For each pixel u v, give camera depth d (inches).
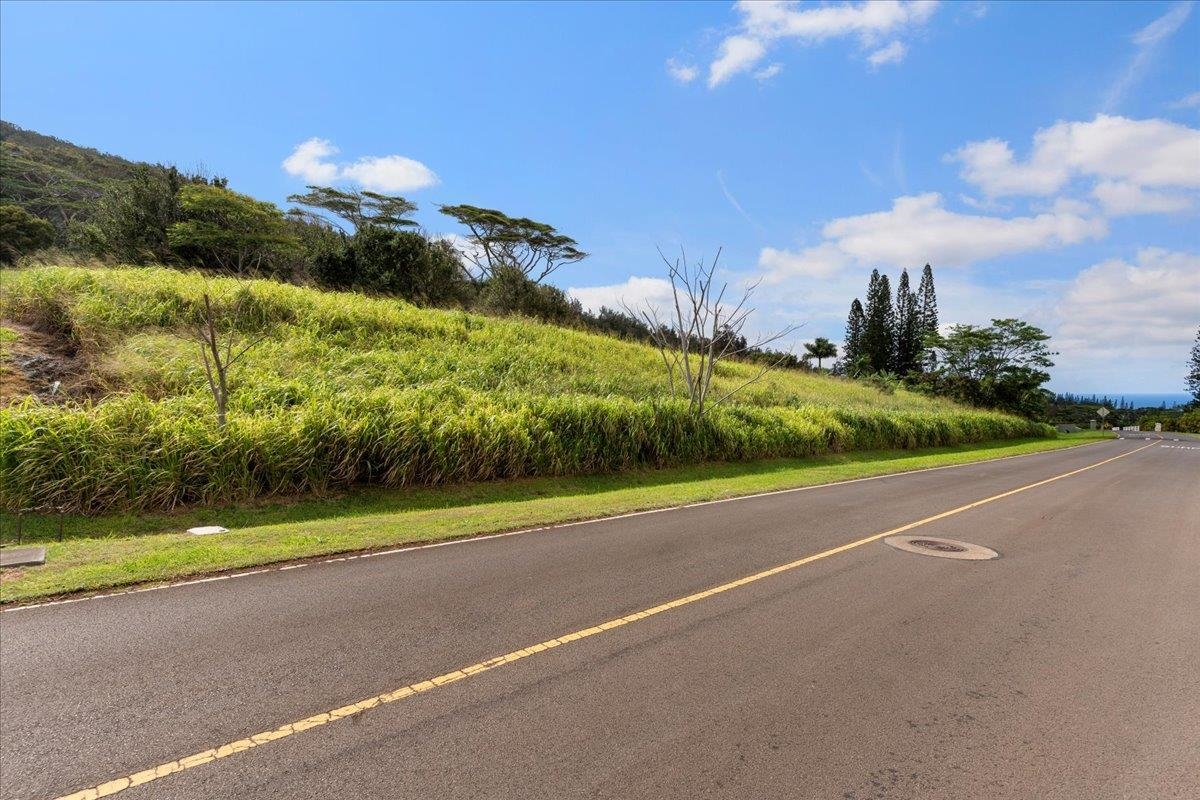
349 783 110.5
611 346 1002.1
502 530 320.2
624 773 115.5
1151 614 215.5
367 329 676.7
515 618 192.5
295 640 171.0
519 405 534.3
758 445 705.0
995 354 2150.6
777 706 142.7
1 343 433.7
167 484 329.1
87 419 327.0
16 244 1280.8
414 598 208.7
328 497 380.5
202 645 165.9
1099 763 123.9
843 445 860.0
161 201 901.2
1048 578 257.8
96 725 126.1
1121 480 660.7
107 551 249.6
